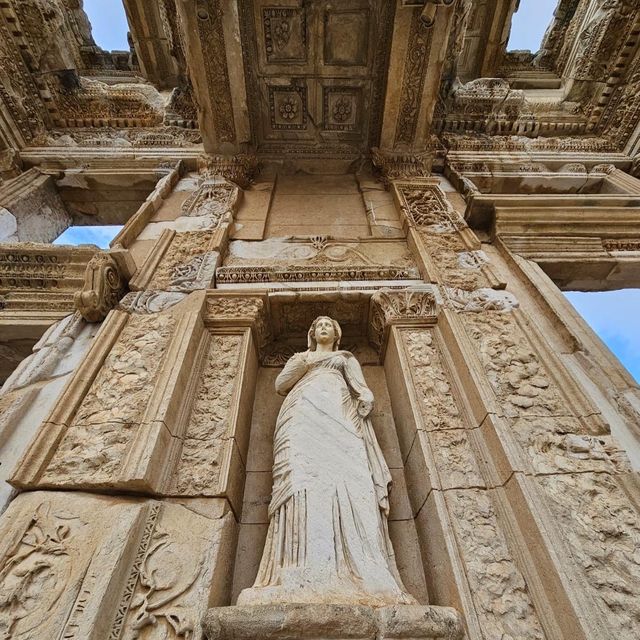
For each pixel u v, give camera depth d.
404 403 2.89
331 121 5.81
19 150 6.52
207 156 5.84
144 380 2.68
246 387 3.03
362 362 3.62
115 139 7.00
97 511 2.00
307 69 5.27
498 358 2.85
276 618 1.49
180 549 1.95
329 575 1.73
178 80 8.70
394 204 5.22
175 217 4.93
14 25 6.39
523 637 1.71
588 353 3.13
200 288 3.59
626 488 2.07
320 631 1.48
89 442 2.30
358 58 5.19
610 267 4.29
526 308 3.58
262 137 5.94
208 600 1.77
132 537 1.90
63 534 1.90
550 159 6.85
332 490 2.05
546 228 4.56
